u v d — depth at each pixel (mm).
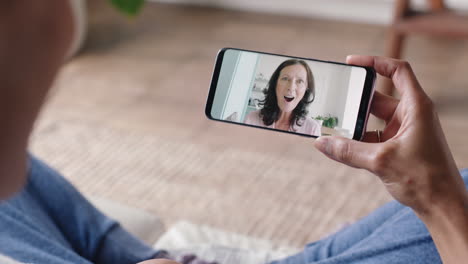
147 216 1232
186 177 1902
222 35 3066
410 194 598
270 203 1773
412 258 703
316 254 926
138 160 1996
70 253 745
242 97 799
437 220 586
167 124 2229
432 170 583
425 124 610
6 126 233
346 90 774
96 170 1938
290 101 792
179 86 2543
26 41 229
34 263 686
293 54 2830
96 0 3428
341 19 3260
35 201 864
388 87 2217
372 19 3205
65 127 2189
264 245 1295
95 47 2904
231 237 1312
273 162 1974
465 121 2211
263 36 3053
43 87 246
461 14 2289
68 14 245
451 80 2543
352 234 884
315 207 1750
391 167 598
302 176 1896
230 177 1899
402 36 2260
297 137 2123
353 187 1835
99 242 874
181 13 3359
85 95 2443
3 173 245
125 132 2168
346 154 626
